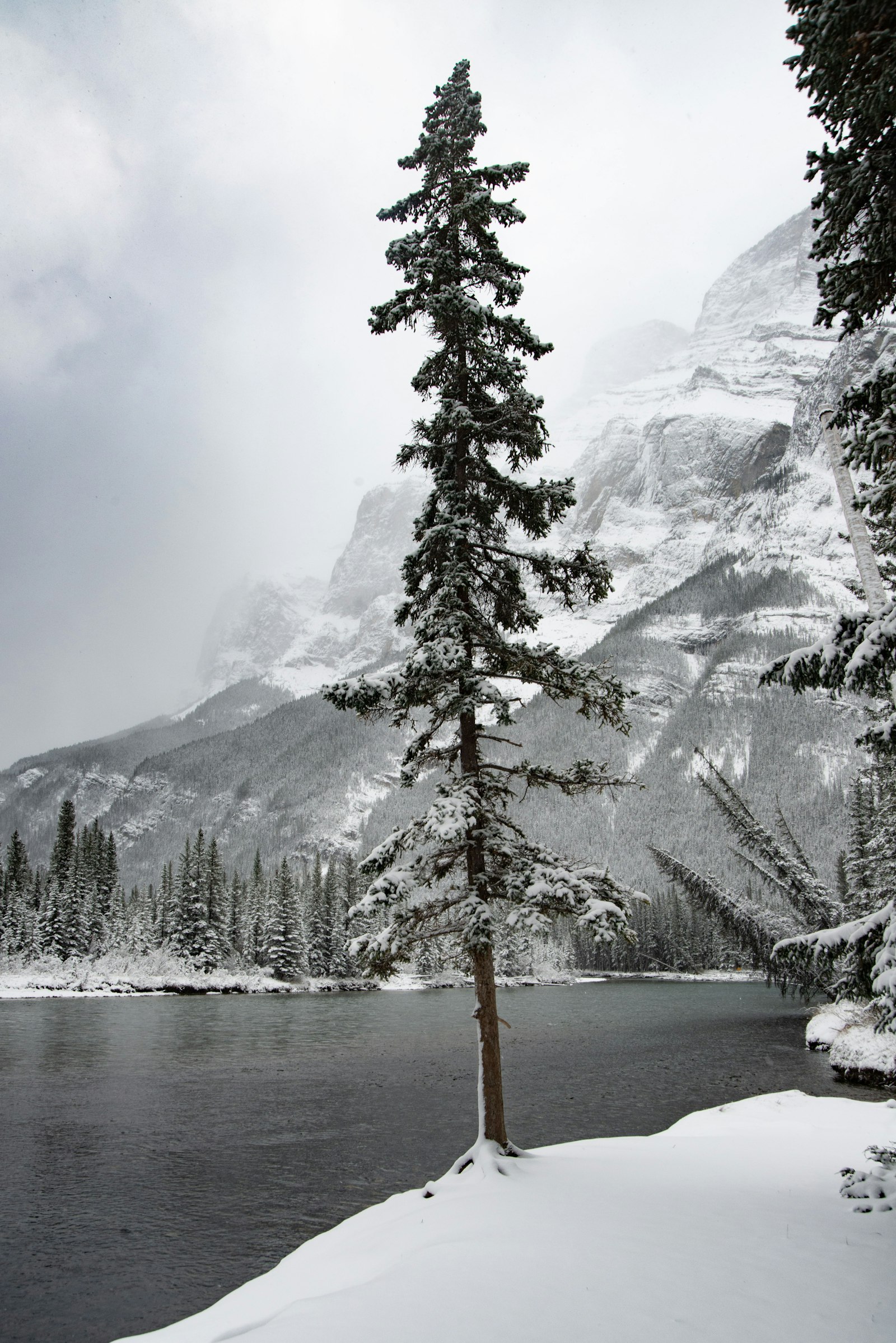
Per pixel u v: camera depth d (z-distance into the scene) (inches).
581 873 458.9
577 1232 326.0
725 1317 235.6
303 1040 1721.2
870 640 294.8
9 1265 514.0
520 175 547.8
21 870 4151.1
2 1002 2596.0
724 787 1519.4
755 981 4655.5
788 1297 251.0
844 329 326.0
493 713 482.3
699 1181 422.0
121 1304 454.3
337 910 4001.0
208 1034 1803.6
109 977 3267.7
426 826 438.9
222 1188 673.6
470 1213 363.3
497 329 545.0
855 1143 536.1
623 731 494.6
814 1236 316.2
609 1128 835.4
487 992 476.1
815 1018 1492.4
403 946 460.8
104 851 4338.1
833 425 346.6
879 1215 346.3
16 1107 1011.9
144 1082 1194.6
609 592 533.3
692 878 1585.9
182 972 3440.0
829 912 1440.7
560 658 496.4
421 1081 1202.6
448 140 550.9
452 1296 258.2
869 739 335.6
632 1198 382.6
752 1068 1194.6
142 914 3848.4
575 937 5103.3
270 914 3836.1
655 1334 224.4
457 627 493.7
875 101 251.4
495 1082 465.4
